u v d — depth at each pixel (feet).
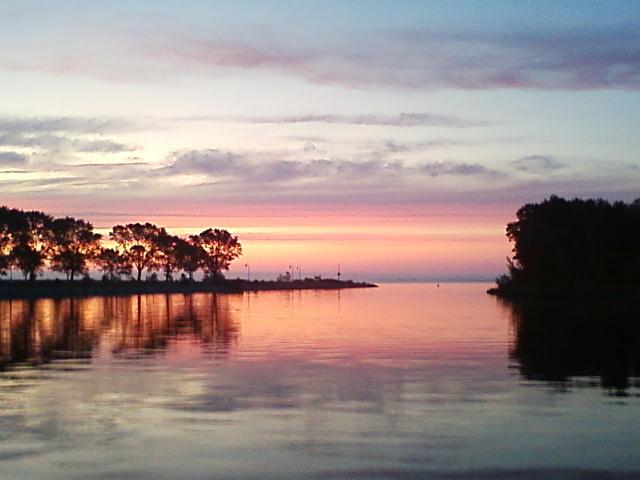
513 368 72.08
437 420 47.96
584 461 38.29
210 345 97.25
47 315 176.35
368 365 75.15
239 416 49.37
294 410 51.34
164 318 163.22
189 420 48.16
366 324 138.62
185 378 66.08
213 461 38.45
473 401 54.39
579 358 79.77
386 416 49.24
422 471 36.52
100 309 212.02
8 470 36.81
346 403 53.88
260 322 147.74
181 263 508.94
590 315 156.97
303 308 216.95
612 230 243.19
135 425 46.68
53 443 42.14
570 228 267.59
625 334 108.27
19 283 376.27
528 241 278.87
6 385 62.08
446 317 159.02
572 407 52.08
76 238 403.54
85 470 36.83
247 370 71.51
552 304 215.31
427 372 69.62
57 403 53.88
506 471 36.55
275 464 37.88
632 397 55.83
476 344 96.22
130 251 475.72
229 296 389.39
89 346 96.27
